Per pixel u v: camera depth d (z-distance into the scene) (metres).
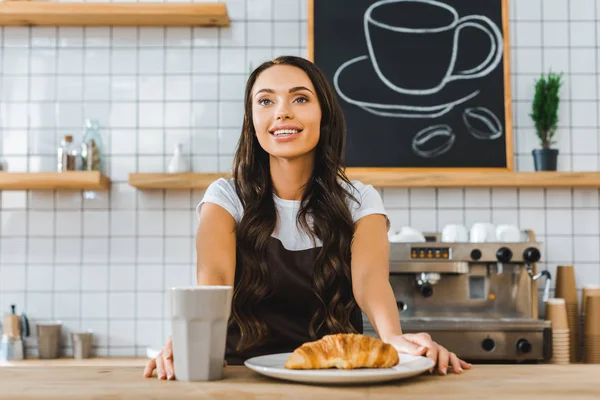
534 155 3.06
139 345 3.10
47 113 3.19
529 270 2.80
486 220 3.15
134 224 3.15
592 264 3.13
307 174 1.47
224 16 3.07
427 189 3.16
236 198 1.48
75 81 3.20
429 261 2.73
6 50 3.21
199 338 0.86
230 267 1.40
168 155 3.18
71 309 3.12
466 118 3.14
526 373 0.94
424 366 0.88
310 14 3.18
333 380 0.81
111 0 3.20
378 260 1.38
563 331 2.79
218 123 3.19
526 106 3.19
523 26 3.22
